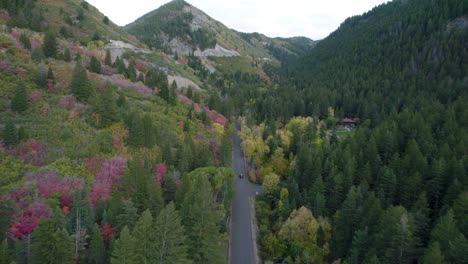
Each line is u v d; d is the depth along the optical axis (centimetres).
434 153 6944
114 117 7075
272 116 12144
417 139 7781
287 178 8106
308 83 18425
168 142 7094
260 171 8662
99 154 6084
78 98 7375
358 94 15212
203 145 7844
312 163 7500
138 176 5188
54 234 3431
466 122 8469
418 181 5884
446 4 17488
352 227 5412
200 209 4278
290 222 5781
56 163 5541
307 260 5156
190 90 11806
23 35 9006
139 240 3500
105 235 4247
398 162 6706
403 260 4159
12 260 3494
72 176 5338
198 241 4222
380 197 5900
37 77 7375
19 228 4106
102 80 9012
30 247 3744
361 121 12781
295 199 6662
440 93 12269
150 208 4825
